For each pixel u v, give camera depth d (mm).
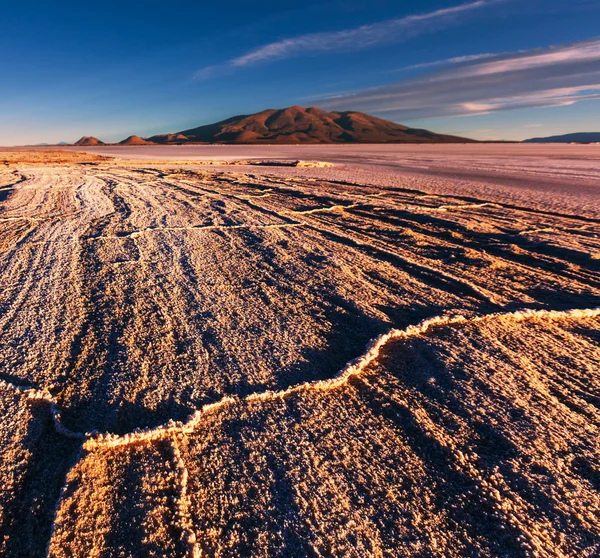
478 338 3562
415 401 2738
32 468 2199
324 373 3059
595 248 6113
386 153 41250
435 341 3514
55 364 3146
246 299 4371
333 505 1982
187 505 1988
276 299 4375
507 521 1901
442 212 9078
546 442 2373
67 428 2477
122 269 5270
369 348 3336
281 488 2082
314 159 30906
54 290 4594
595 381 2955
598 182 14656
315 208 9727
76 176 17750
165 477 2139
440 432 2453
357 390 2871
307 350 3367
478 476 2145
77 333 3623
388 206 9898
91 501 1989
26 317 3936
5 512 1950
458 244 6621
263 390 2842
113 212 9039
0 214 8914
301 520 1907
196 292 4547
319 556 1740
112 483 2098
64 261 5609
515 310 4086
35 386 2885
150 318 3904
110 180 15977
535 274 5176
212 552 1771
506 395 2787
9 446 2348
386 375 3043
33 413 2629
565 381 2957
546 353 3332
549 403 2713
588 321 3920
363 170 20688
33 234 7113
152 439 2404
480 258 5762
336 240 6852
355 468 2201
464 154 37938
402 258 5801
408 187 13648
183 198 11094
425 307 4191
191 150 60406
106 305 4191
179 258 5758
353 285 4781
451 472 2174
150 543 1792
